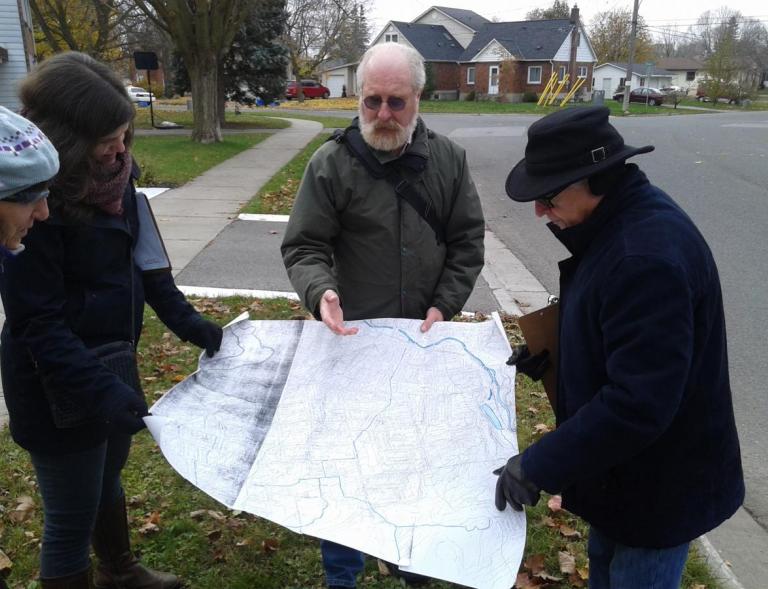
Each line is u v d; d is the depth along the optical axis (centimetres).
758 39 7350
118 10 3019
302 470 196
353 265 252
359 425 209
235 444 199
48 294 181
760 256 736
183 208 997
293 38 5319
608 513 173
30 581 263
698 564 277
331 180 242
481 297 611
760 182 1184
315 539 292
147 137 1994
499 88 5166
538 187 163
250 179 1267
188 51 1816
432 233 250
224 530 296
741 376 464
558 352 185
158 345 477
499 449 203
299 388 215
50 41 2812
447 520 182
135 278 211
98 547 244
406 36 5503
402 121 232
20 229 151
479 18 6334
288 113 3572
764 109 4959
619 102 5047
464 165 257
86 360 183
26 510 303
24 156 141
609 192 162
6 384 195
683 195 1067
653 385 144
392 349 225
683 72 8031
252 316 546
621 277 150
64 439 198
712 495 168
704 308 154
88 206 188
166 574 262
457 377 220
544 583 270
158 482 327
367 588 265
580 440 152
